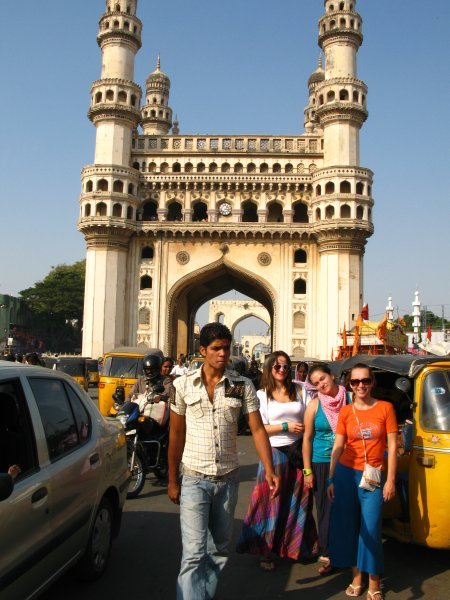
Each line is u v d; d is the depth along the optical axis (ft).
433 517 17.47
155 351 60.44
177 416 14.71
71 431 16.55
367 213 118.32
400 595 16.69
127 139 125.59
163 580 17.66
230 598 16.53
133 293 122.93
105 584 17.31
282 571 18.79
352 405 17.83
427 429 18.07
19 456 13.66
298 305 120.78
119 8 130.31
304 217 127.54
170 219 129.70
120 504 19.56
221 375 14.74
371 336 79.51
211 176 124.16
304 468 18.92
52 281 218.38
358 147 123.65
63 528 14.61
